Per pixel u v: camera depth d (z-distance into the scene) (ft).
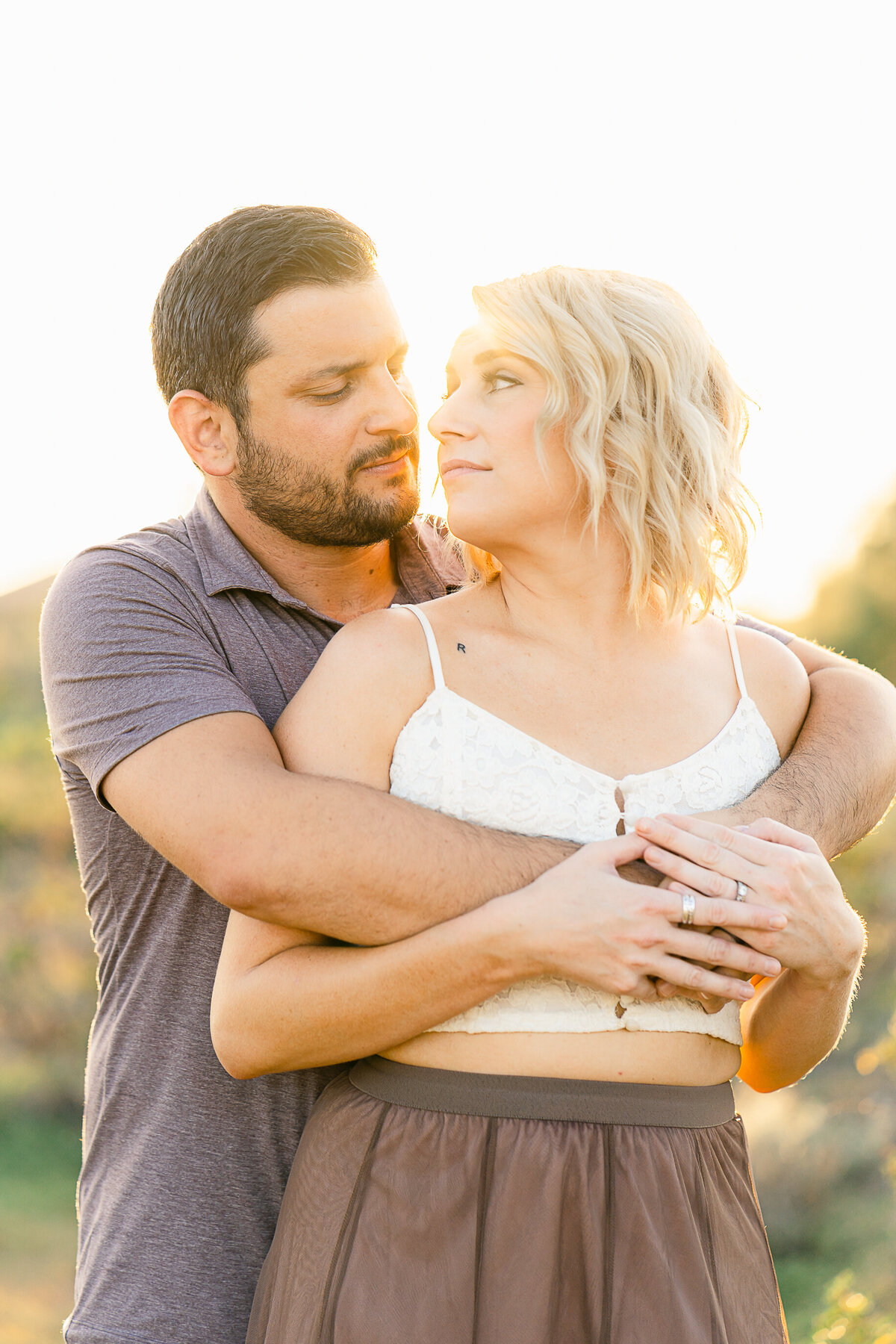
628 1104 5.02
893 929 22.31
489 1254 4.80
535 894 4.90
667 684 5.53
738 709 5.70
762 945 5.05
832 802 5.70
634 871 5.11
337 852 4.98
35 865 30.89
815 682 6.57
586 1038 5.03
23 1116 29.22
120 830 6.48
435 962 4.91
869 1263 17.88
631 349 5.26
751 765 5.65
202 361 6.63
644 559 5.31
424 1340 4.74
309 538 6.77
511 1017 5.04
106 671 5.86
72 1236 23.93
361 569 7.09
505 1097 4.99
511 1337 4.70
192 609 6.32
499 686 5.35
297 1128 6.22
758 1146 20.83
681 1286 4.81
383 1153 5.10
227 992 5.41
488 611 5.61
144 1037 6.47
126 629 5.98
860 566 31.24
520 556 5.41
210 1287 6.11
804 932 5.09
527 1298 4.74
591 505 5.23
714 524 5.65
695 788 5.36
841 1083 21.30
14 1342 19.40
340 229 6.62
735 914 4.93
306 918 5.07
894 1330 12.35
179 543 6.70
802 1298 17.74
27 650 33.94
